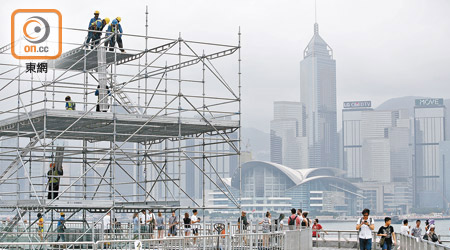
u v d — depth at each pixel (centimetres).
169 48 3431
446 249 1984
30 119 3122
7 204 3234
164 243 2198
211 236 2494
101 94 3375
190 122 3331
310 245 3481
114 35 3425
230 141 3453
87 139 3966
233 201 3406
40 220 3488
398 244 3544
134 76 3409
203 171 3500
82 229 3334
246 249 2736
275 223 3453
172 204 3497
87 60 3678
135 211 3481
